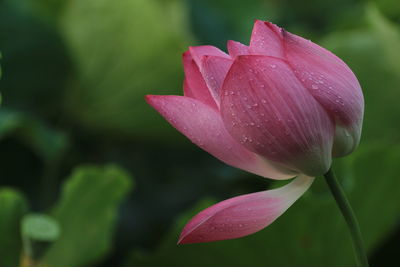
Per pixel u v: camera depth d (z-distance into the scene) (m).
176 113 0.95
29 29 1.55
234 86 0.91
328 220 1.17
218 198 1.54
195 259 1.23
